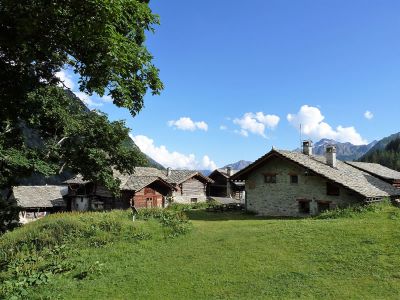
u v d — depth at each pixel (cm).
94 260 1831
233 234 2233
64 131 2661
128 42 1134
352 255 1619
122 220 2595
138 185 4734
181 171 6059
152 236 2280
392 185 4184
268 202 3538
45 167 2042
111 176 3422
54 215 3181
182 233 2364
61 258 1900
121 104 1180
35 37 1067
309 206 3266
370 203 2952
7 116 1262
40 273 1594
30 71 1273
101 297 1349
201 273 1548
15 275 1648
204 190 6081
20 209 1587
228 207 4109
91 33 975
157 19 1209
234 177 3750
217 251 1866
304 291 1284
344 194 3069
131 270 1653
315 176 3241
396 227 1995
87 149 3070
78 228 2389
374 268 1457
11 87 1190
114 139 3384
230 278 1467
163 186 5081
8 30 1058
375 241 1775
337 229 2047
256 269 1548
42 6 967
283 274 1468
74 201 5659
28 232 2377
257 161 3528
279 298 1236
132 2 1056
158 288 1413
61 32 1058
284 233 2084
